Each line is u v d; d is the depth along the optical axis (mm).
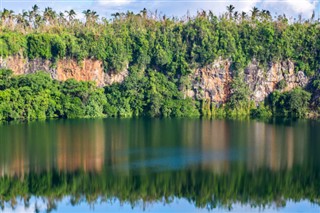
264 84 194250
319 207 70938
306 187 79438
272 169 88938
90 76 192000
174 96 190125
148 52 197125
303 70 194875
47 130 135500
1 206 70812
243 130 138625
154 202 73188
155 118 177750
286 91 193125
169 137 124188
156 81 191375
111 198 74500
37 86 169000
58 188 78438
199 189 78312
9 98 161375
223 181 81812
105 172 86688
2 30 195000
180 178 83438
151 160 95000
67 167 89750
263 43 197375
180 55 196500
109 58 192375
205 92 194000
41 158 97000
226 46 196250
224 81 195500
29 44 185000
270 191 77562
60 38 188125
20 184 80062
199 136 125938
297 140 118938
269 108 191750
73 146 109562
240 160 95562
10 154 100438
